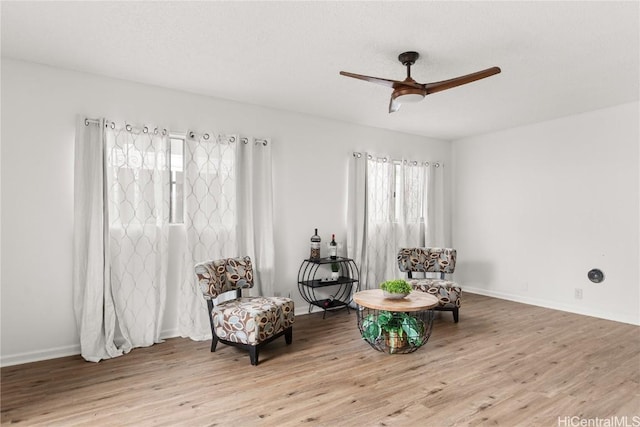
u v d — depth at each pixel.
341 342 3.65
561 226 4.91
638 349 3.45
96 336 3.28
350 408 2.40
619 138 4.38
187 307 3.82
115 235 3.48
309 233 4.81
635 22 2.49
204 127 4.03
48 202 3.23
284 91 3.93
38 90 3.20
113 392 2.61
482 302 5.32
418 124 5.26
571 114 4.74
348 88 3.84
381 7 2.34
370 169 5.36
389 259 5.50
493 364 3.09
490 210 5.74
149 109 3.71
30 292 3.16
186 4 2.32
